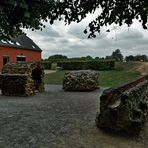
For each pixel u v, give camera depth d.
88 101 12.42
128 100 6.22
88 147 5.71
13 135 6.55
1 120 8.20
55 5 6.44
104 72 30.55
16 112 9.55
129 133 6.63
